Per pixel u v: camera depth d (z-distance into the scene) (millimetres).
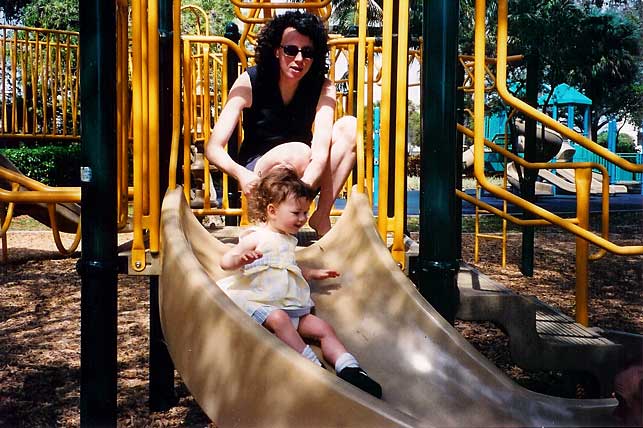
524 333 3410
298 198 2605
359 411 1909
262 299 2500
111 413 2641
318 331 2498
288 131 3316
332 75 4562
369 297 2723
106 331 2627
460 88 6930
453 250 2877
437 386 2361
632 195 22469
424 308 2584
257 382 2023
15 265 8039
